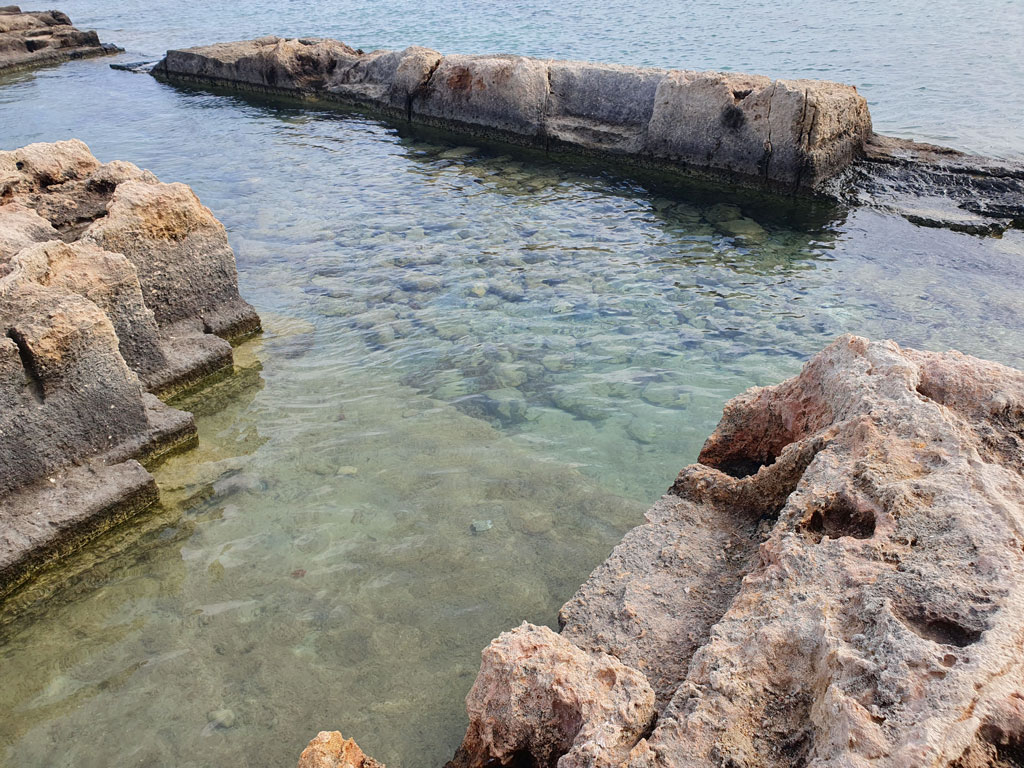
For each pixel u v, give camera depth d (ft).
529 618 15.20
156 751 12.87
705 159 40.68
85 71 73.36
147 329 22.34
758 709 9.12
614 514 17.97
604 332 25.95
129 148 47.96
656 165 42.80
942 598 9.32
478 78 48.98
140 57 79.10
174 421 20.71
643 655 11.71
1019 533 10.14
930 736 7.55
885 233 33.45
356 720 13.24
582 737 9.45
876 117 48.67
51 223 24.32
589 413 21.76
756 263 30.94
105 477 18.51
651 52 72.79
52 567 17.13
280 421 21.80
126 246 22.98
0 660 14.82
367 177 42.16
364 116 55.52
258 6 117.80
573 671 10.43
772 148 37.93
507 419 21.61
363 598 15.81
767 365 23.80
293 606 15.69
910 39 73.26
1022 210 34.04
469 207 37.58
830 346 15.19
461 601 15.67
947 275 29.53
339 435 21.09
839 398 13.94
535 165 44.09
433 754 12.60
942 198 35.81
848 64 63.77
